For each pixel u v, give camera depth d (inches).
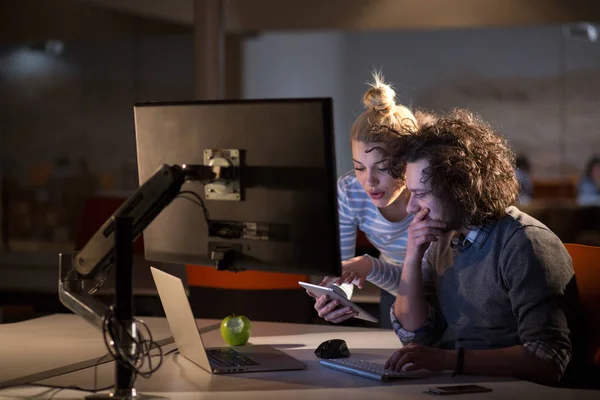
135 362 55.7
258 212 59.7
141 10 274.7
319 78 390.0
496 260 69.3
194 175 60.0
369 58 388.8
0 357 71.4
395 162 74.2
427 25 253.3
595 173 341.4
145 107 65.2
